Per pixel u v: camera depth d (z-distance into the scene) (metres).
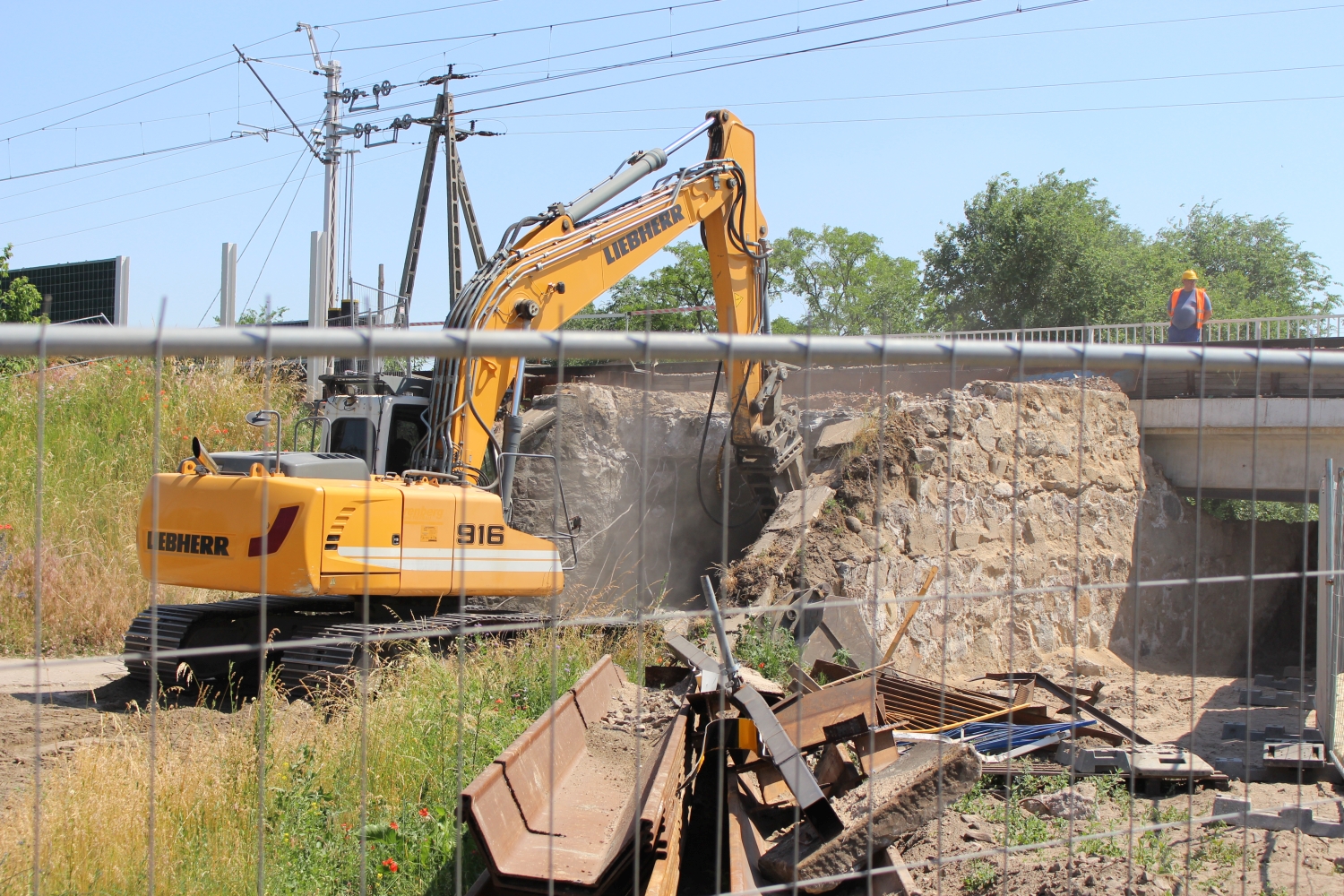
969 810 6.07
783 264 55.12
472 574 9.23
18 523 13.03
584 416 16.72
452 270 20.55
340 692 7.68
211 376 17.67
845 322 51.56
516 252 10.44
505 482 10.06
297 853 5.07
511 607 10.81
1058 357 3.00
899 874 3.94
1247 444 17.77
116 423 15.88
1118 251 44.47
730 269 12.76
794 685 8.55
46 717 8.13
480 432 10.03
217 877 4.69
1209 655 18.52
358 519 8.60
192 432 16.16
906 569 13.48
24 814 5.10
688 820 5.97
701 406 18.25
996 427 15.59
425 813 5.60
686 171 12.30
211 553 8.63
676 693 7.87
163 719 7.36
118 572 12.32
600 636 9.80
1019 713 7.92
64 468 14.55
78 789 5.23
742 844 4.83
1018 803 6.18
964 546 14.59
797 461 14.34
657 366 20.72
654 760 6.04
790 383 18.11
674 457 17.17
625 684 8.36
